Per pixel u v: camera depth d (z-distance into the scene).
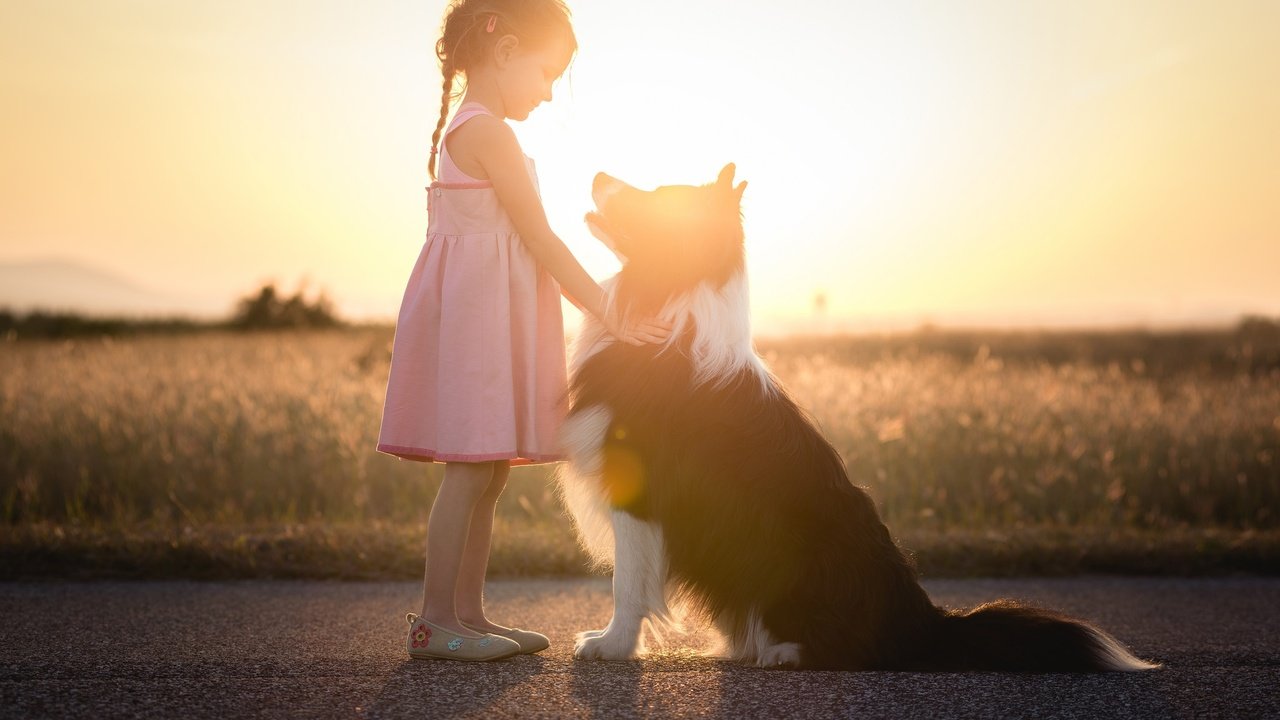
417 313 3.00
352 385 8.59
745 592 2.91
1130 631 3.79
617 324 3.02
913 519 6.62
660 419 2.89
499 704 2.43
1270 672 2.85
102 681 2.64
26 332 21.80
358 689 2.57
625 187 3.15
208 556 4.91
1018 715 2.38
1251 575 5.28
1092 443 7.63
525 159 3.06
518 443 3.01
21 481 6.39
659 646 3.24
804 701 2.48
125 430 7.06
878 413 7.89
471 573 3.21
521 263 3.03
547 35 3.10
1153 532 6.14
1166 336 26.89
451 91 3.20
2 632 3.44
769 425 2.96
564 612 4.07
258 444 7.01
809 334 24.59
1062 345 24.75
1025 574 5.27
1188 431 7.86
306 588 4.51
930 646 2.91
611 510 2.94
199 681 2.65
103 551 4.96
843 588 2.88
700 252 3.05
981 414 8.11
